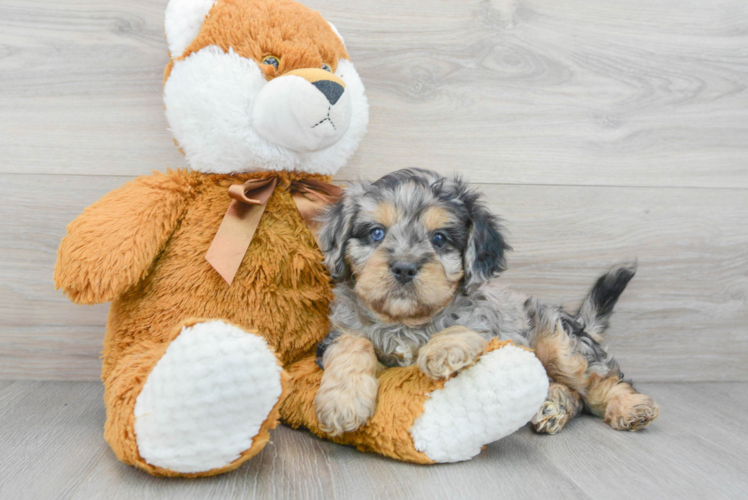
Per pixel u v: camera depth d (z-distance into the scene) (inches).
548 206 92.6
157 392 50.5
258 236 68.0
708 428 75.5
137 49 84.5
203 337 50.1
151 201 65.2
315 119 63.0
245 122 64.4
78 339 88.0
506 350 59.5
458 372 59.0
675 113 93.7
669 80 93.2
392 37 88.0
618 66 92.0
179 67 65.9
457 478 56.6
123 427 51.7
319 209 70.8
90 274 60.6
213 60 64.1
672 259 95.3
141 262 63.2
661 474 59.8
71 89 84.0
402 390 60.2
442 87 89.4
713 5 92.9
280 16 66.7
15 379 87.8
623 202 93.9
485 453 64.2
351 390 58.4
